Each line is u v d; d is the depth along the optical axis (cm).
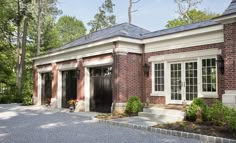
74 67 1619
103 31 1798
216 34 1081
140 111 1267
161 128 877
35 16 2734
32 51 3253
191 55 1172
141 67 1409
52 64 1850
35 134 835
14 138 773
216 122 882
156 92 1333
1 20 2655
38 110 1617
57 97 1781
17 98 2361
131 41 1330
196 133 782
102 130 910
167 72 1291
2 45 2858
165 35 1256
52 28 3491
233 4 991
